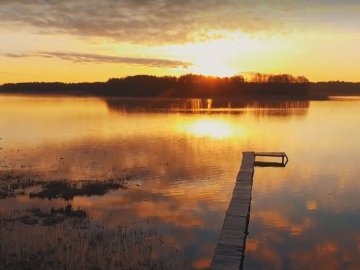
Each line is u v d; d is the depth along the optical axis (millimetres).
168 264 13641
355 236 16859
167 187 23000
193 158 31141
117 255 14117
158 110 80000
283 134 46219
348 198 22109
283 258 14836
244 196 20391
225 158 31359
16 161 29109
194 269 13383
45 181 23578
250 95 166750
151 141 39156
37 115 69125
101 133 44875
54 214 18062
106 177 24781
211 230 16812
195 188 22906
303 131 49062
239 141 40500
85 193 21453
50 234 15680
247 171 25797
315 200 21750
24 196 20766
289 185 24812
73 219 17547
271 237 16703
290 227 17812
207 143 38656
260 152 32750
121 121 57812
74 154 31922
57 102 119062
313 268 14125
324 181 25797
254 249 15555
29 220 17141
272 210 20062
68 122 56594
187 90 164500
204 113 72562
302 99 143000
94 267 13180
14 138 41000
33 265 13094
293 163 31266
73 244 14820
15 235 15445
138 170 26797
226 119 61781
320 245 15969
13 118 63375
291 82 173625
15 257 13602
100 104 104312
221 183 24016
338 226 17953
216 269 12812
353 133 47781
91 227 16703
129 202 20250
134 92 168625
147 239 15656
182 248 14961
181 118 62594
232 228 16156
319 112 78250
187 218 18156
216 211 19172
